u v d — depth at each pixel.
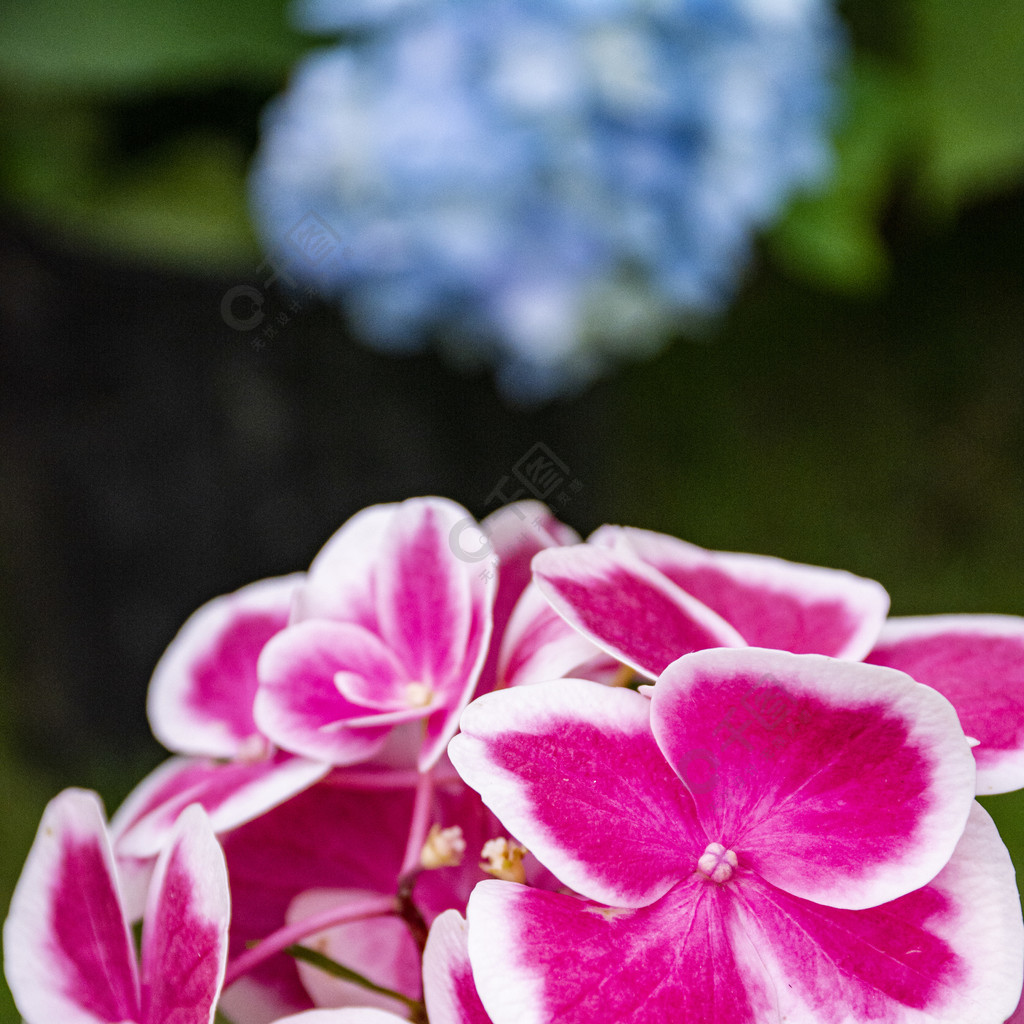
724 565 0.34
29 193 0.82
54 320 0.82
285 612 0.36
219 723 0.35
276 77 0.83
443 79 0.57
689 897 0.31
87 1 0.78
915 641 0.34
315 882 0.34
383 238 0.62
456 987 0.31
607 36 0.56
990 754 0.32
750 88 0.59
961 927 0.31
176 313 0.83
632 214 0.59
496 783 0.31
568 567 0.32
